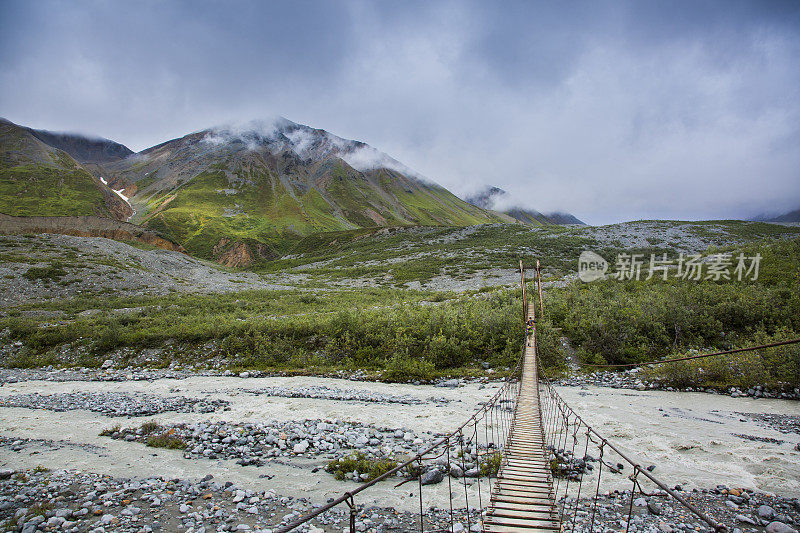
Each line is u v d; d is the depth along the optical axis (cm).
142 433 1598
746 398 2166
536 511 874
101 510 978
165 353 3312
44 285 5516
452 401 2120
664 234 10269
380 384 2608
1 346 3375
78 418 1828
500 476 1067
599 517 936
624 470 1237
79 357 3275
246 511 988
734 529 895
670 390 2345
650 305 3256
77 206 18075
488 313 3488
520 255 9350
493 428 1655
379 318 3528
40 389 2519
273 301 5716
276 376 2872
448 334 3195
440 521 930
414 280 8050
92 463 1298
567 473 1190
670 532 866
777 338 2606
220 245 19162
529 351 2925
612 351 2941
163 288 6372
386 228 16700
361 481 1179
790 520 925
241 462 1312
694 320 3034
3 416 1862
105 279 6128
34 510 957
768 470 1238
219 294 6262
